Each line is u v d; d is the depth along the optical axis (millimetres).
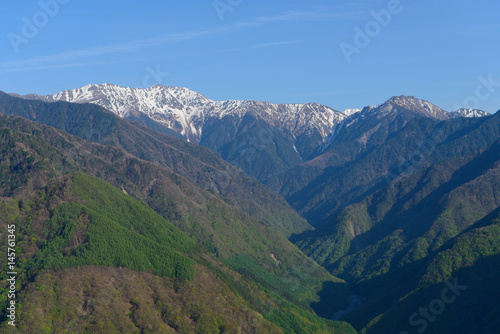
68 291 194625
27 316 180500
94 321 189125
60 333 181250
